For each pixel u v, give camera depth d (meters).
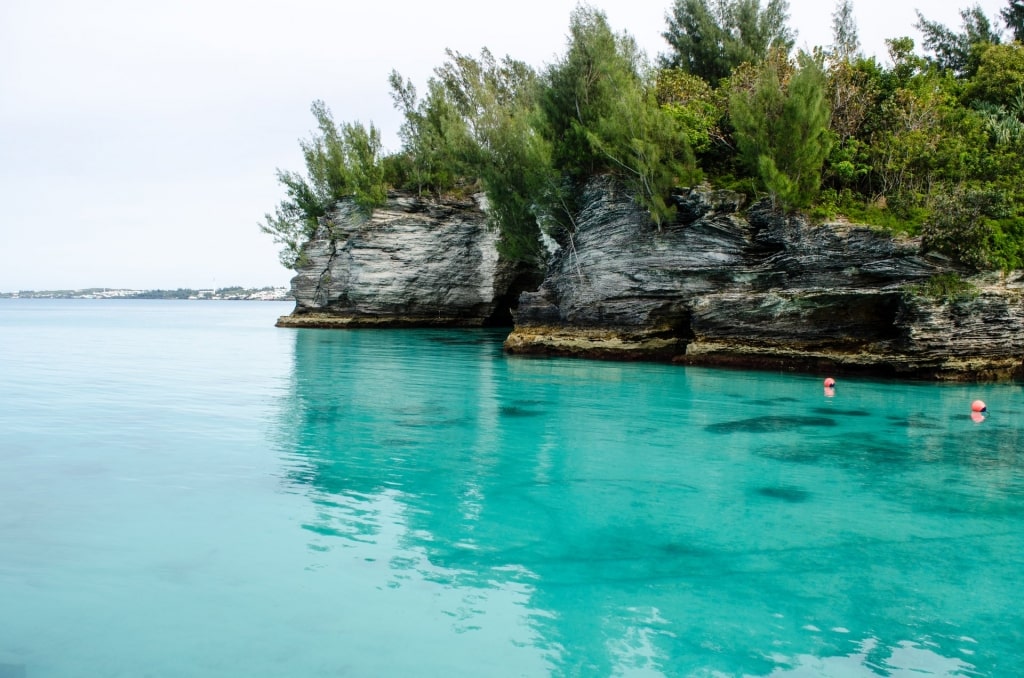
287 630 5.16
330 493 8.52
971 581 6.08
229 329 47.53
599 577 6.14
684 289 22.08
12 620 5.27
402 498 8.34
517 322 27.98
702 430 12.35
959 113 21.23
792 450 10.88
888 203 18.84
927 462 10.16
